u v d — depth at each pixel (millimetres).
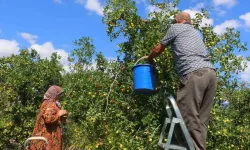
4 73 6238
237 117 4398
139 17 3777
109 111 3643
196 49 2752
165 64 3438
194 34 2818
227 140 3695
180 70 2779
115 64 3807
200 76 2670
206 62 2746
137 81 3156
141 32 3770
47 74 6160
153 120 3496
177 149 2633
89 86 3879
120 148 3420
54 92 3662
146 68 3148
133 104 3627
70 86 4176
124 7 3773
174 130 2764
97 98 3754
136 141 3461
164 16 3736
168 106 2805
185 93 2674
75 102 3990
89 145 3666
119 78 3736
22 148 6152
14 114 6074
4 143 6055
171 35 2840
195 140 2625
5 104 6156
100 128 3627
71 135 5629
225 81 3990
